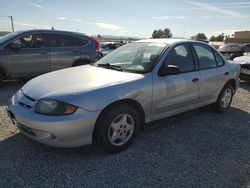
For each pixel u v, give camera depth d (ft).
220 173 9.98
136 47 14.67
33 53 23.80
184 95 13.74
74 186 8.89
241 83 29.17
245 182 9.45
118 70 12.80
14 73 23.35
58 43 25.36
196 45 15.25
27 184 8.87
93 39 28.07
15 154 10.76
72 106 9.62
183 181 9.38
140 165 10.32
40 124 9.56
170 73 12.34
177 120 15.56
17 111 10.39
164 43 14.10
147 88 11.73
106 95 10.30
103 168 10.01
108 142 10.69
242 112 17.76
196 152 11.59
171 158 10.96
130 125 11.48
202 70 14.96
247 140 13.09
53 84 10.94
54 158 10.58
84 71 12.76
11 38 22.97
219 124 15.21
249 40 174.70
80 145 10.12
